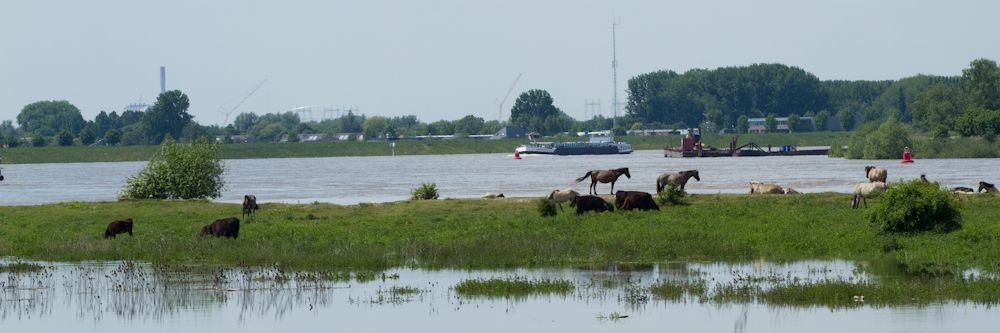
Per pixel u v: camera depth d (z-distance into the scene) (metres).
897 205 128.75
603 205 151.62
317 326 87.62
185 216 169.25
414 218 157.88
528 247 121.88
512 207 172.12
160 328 87.62
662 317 88.81
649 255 119.94
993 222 133.75
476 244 123.81
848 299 93.38
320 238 135.50
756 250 121.12
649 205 155.12
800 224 138.50
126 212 176.50
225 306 95.94
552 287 100.88
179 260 123.19
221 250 124.31
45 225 161.25
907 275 103.25
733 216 149.50
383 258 118.81
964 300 92.31
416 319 89.69
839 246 121.38
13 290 104.62
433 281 107.06
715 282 103.62
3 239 143.62
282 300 98.31
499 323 87.69
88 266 121.12
